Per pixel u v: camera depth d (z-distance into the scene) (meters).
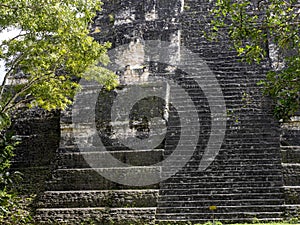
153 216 11.55
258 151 12.73
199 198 11.72
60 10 10.98
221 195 11.64
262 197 11.50
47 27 11.12
